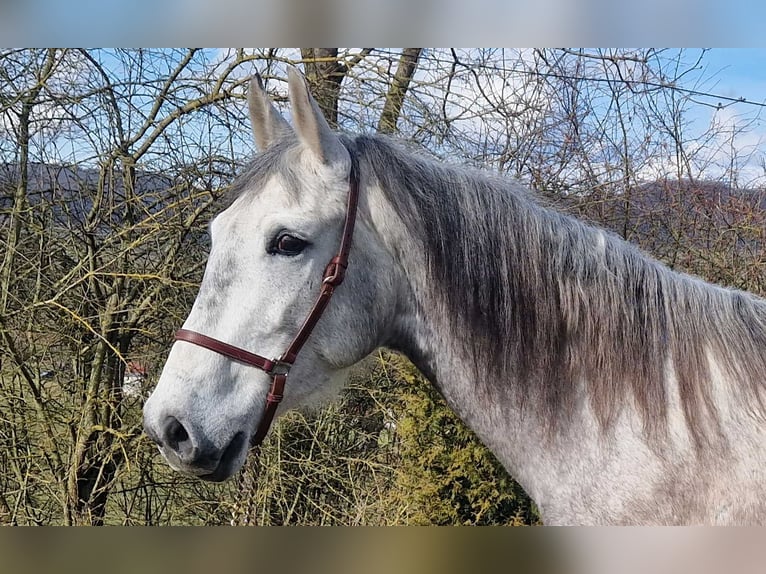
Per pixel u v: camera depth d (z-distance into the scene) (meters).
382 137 1.78
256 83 1.89
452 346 1.68
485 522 4.30
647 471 1.49
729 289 1.66
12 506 4.28
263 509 4.44
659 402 1.51
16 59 3.96
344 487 4.59
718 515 1.44
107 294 4.27
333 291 1.61
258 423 1.59
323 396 1.69
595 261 1.61
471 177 1.71
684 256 5.22
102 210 4.13
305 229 1.57
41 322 4.21
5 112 3.98
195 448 1.49
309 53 4.35
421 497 4.30
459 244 1.66
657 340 1.56
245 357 1.56
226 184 4.15
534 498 1.66
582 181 4.77
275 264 1.58
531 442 1.63
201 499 4.51
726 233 5.18
